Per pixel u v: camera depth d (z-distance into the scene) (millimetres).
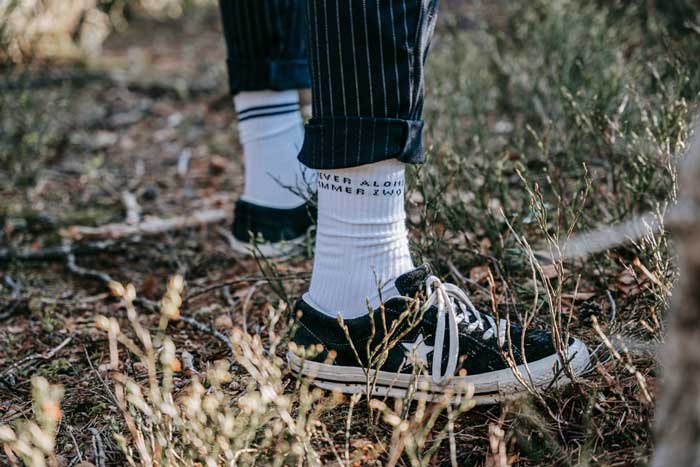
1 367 1760
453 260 2037
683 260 855
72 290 2203
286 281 2049
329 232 1490
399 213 1477
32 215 2762
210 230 2570
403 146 1386
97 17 5496
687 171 862
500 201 2115
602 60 2715
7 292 2182
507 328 1383
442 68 3025
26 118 3291
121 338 1164
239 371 1616
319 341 1506
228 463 1127
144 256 2404
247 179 2141
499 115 3115
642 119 1931
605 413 1283
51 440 1076
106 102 4184
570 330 1646
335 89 1376
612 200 2037
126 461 1338
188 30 6414
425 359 1441
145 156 3494
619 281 1820
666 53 2494
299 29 2047
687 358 850
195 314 1971
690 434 856
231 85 2082
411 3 1333
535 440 1299
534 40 3023
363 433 1372
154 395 1157
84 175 3191
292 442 1284
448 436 1334
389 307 1440
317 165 1418
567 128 2389
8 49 3615
